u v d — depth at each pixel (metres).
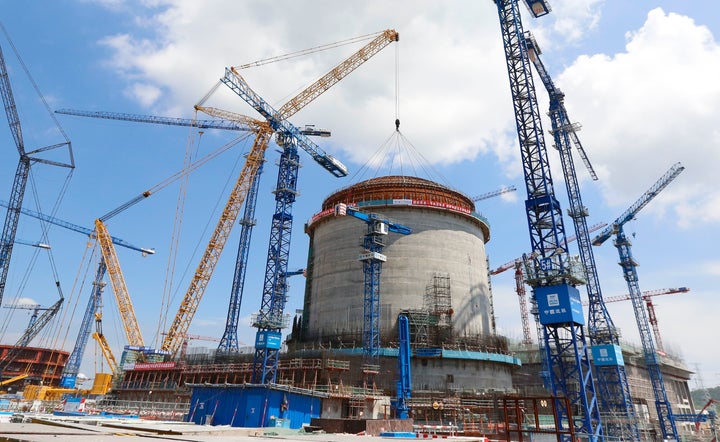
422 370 66.31
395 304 71.69
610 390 75.81
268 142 98.44
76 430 19.41
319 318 77.06
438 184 85.56
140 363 92.44
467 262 78.25
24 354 148.25
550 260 48.06
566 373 46.22
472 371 67.50
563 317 45.03
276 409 38.81
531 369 100.12
